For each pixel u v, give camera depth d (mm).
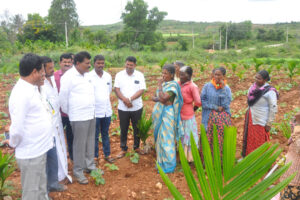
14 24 49562
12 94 2734
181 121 4590
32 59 2738
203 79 13758
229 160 1616
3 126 6633
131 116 4957
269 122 4359
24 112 2709
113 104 8820
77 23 62750
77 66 3805
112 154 5227
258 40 83500
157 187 4047
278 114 7730
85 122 3895
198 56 35188
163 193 3916
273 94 4277
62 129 4035
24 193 2936
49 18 59781
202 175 1688
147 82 13320
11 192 3625
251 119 4520
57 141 3738
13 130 2682
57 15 59219
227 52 43125
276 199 3197
